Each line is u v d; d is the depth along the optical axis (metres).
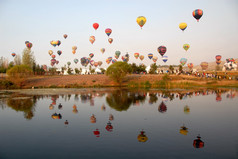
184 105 24.42
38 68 104.38
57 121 16.66
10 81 55.81
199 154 9.72
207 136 12.45
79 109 22.03
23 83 58.34
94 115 18.81
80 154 9.81
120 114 19.19
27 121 16.78
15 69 56.44
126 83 64.62
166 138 12.05
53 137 12.45
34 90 47.97
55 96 34.75
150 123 15.65
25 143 11.49
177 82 59.53
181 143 11.19
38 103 26.69
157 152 9.95
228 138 12.06
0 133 13.43
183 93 38.75
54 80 66.25
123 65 61.78
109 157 9.42
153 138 12.04
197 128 14.23
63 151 10.22
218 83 58.66
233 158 9.30
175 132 13.24
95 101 28.05
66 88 53.84
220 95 35.22
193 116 18.22
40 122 16.41
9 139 12.22
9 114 19.75
